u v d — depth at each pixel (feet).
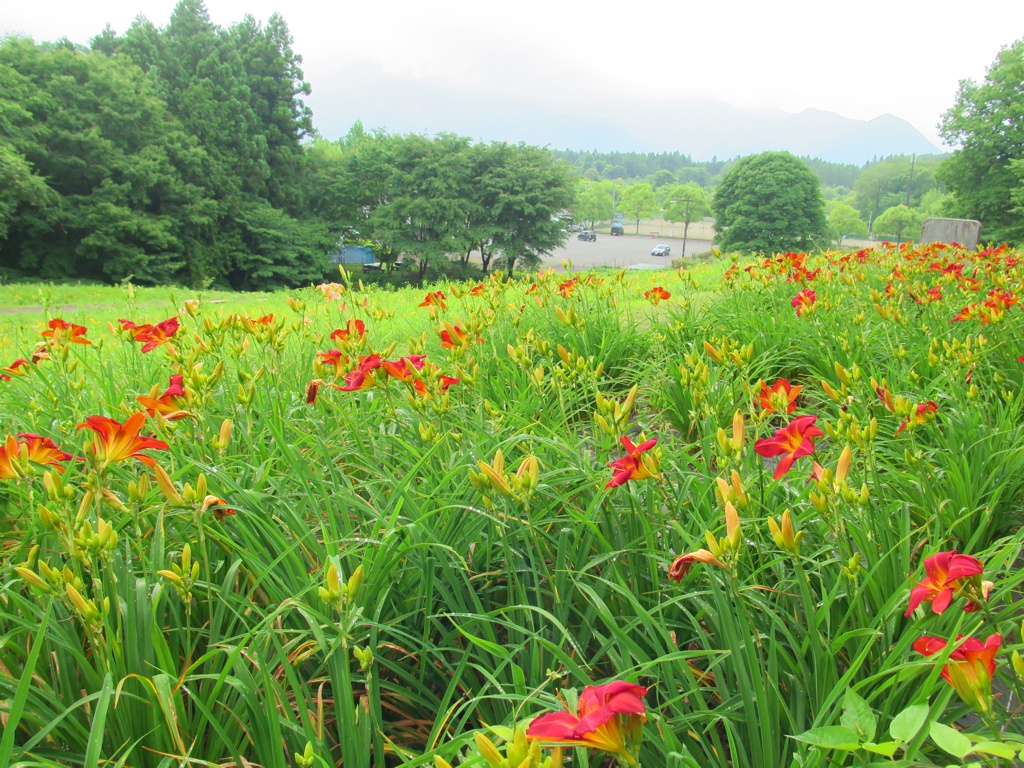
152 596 5.77
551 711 5.05
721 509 7.05
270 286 162.91
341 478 8.94
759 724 5.05
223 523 7.51
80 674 6.27
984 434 9.77
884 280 24.29
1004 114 143.64
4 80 124.67
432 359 14.42
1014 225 143.23
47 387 11.04
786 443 6.50
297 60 177.88
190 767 5.49
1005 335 14.67
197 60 167.02
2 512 8.63
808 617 5.31
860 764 4.34
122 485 8.40
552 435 9.38
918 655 5.58
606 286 21.39
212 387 8.58
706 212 370.53
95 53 143.43
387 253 191.21
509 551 6.43
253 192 167.43
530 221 179.83
